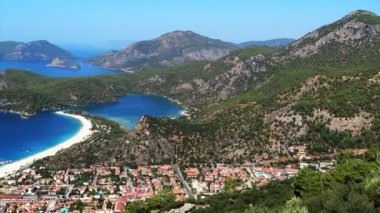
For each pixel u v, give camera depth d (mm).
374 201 73250
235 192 156250
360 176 109188
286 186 146125
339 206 72562
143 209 166750
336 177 112250
